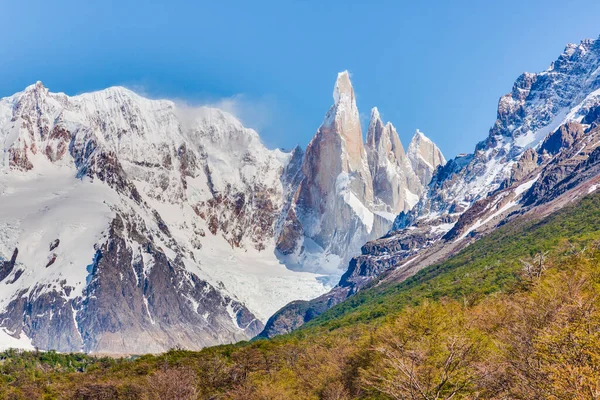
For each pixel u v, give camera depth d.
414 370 73.38
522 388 64.25
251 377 151.12
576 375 55.09
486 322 91.94
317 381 122.06
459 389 72.81
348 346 135.88
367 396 103.31
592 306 67.69
